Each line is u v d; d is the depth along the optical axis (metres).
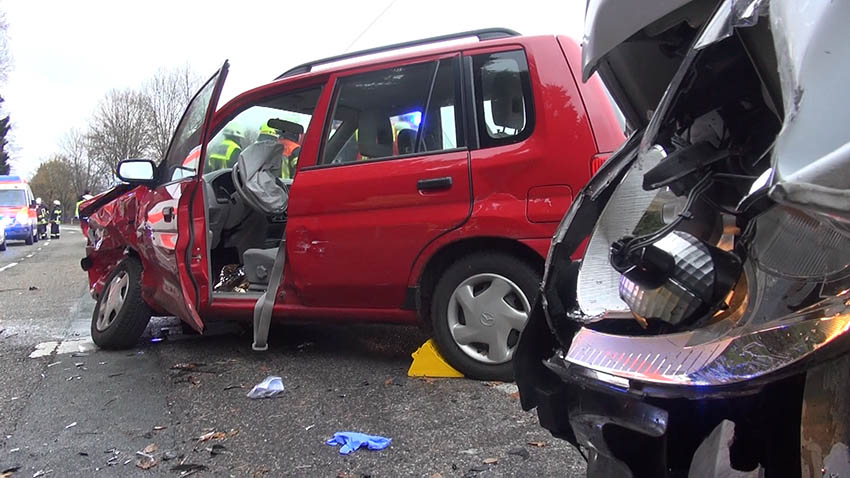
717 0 1.44
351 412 3.27
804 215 1.14
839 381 1.15
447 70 3.66
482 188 3.43
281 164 4.93
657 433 1.41
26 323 6.01
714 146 1.46
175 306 4.12
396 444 2.87
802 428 1.19
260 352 4.51
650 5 1.52
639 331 1.56
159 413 3.34
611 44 1.61
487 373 3.61
